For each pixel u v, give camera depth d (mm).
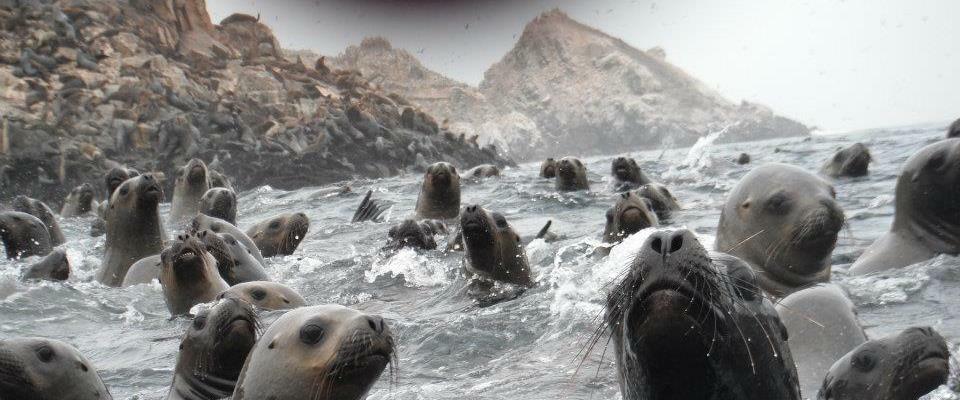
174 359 9039
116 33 57500
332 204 29172
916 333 5574
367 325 6133
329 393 6078
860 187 20250
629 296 4348
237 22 75438
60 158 43656
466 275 11375
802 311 6652
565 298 10141
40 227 15828
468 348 8812
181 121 48656
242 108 56281
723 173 28172
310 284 12812
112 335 10180
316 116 57562
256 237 16188
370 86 72812
